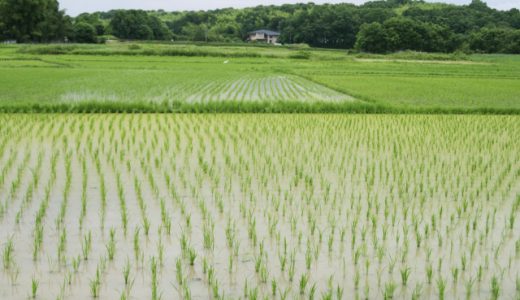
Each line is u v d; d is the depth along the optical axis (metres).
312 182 9.80
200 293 5.38
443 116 19.86
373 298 5.36
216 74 44.91
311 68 58.19
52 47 75.00
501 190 9.55
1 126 14.88
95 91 26.70
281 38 149.38
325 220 7.70
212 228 6.82
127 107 19.33
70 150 11.95
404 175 10.49
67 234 6.91
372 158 11.95
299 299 5.30
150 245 6.61
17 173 9.90
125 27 127.69
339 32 141.12
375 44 117.38
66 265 5.95
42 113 18.23
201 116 18.44
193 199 8.55
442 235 7.19
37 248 6.41
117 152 11.95
